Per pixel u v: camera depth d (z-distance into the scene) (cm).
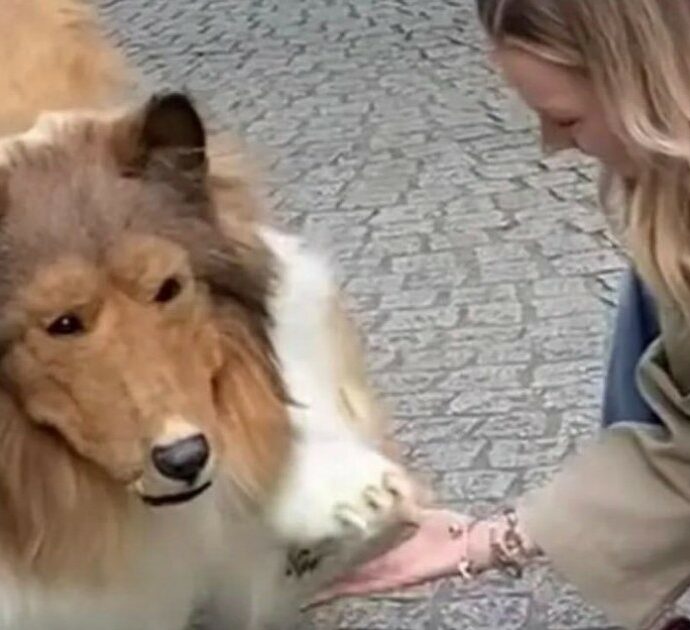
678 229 236
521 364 390
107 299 257
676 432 268
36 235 257
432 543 288
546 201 455
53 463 266
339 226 462
